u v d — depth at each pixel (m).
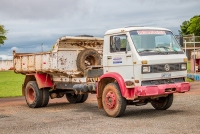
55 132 9.16
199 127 9.01
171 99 12.02
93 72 12.80
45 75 14.76
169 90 10.69
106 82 11.72
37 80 14.58
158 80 10.73
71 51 13.99
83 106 14.75
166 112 11.83
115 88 11.01
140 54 10.48
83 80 13.13
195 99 15.20
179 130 8.72
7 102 17.03
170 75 10.85
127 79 10.77
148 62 10.38
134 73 10.52
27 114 12.73
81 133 8.89
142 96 10.38
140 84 10.40
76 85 12.93
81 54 13.62
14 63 16.66
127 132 8.76
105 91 11.38
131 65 10.62
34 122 10.84
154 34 11.09
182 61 11.16
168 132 8.55
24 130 9.61
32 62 15.16
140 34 10.89
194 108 12.52
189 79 28.17
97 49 14.72
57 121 10.88
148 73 10.41
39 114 12.63
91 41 14.44
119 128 9.31
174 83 10.98
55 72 13.98
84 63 13.65
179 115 11.02
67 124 10.24
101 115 11.83
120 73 11.02
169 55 10.87
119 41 11.07
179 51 11.23
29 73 15.77
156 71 10.54
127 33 10.85
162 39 11.16
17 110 13.98
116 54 11.14
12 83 29.52
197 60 32.28
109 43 11.44
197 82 25.66
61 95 15.43
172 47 11.26
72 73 13.70
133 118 10.86
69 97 15.98
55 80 14.66
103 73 11.79
